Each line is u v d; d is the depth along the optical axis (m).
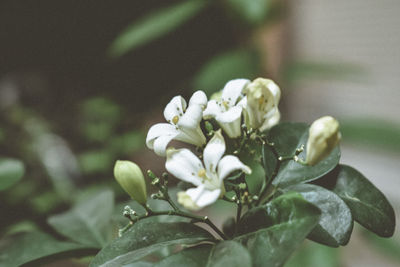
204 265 0.19
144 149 0.76
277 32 0.61
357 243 0.66
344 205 0.20
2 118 0.83
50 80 1.01
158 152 0.21
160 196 0.22
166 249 0.25
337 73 0.44
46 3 0.94
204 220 0.21
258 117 0.21
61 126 0.88
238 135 0.22
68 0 0.95
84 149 0.84
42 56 1.01
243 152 0.24
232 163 0.20
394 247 0.37
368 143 0.40
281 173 0.22
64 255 0.24
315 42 0.77
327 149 0.20
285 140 0.23
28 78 0.99
